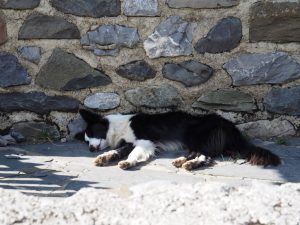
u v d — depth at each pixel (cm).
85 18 264
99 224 174
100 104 272
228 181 217
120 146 267
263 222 174
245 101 270
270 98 270
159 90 271
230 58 268
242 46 267
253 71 268
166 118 265
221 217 175
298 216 176
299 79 270
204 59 268
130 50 268
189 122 263
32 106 270
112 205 183
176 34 265
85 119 266
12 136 271
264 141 270
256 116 272
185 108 273
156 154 258
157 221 174
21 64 268
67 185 209
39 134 273
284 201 184
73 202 184
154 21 265
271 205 181
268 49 268
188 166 231
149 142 258
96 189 194
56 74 269
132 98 272
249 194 189
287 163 238
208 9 264
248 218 175
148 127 262
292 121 272
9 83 269
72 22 265
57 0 262
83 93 271
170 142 263
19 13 264
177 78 269
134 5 263
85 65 268
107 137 265
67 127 274
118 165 235
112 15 264
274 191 191
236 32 265
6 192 189
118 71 269
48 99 270
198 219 175
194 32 266
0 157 245
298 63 268
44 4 263
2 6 262
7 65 268
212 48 267
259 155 237
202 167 236
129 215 178
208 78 269
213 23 265
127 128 265
